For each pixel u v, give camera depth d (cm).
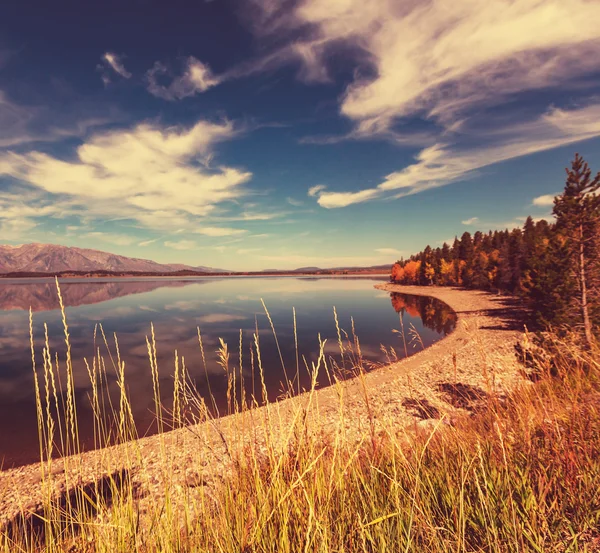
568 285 2131
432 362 2238
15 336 4234
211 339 3778
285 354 2989
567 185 2097
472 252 9231
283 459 213
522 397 307
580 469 210
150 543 198
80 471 222
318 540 178
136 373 2438
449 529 178
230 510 208
